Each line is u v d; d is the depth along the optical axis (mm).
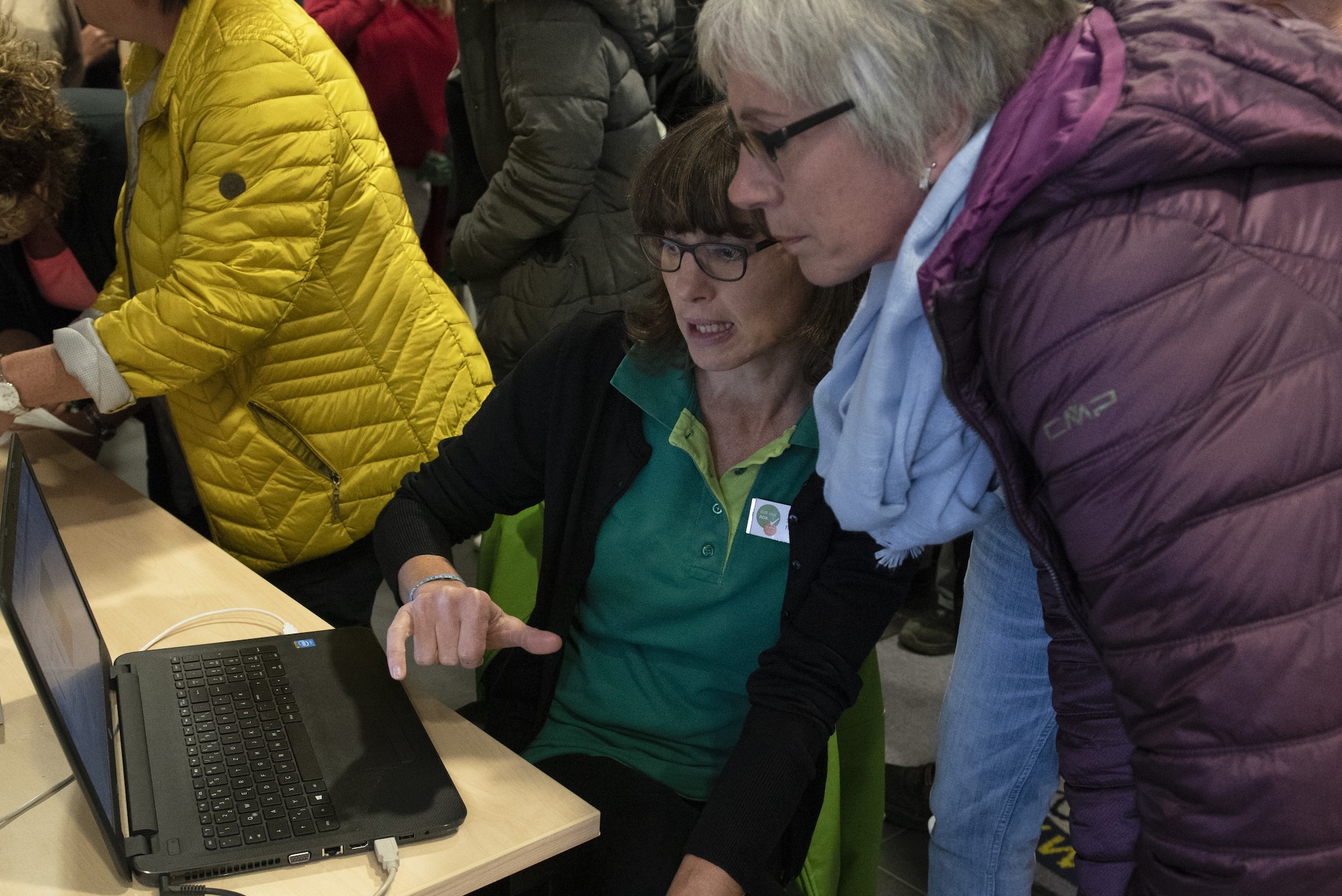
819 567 1214
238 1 1431
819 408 1033
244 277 1438
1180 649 660
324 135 1460
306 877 906
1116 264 659
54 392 1455
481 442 1370
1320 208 672
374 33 2527
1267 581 632
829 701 1159
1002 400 731
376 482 1681
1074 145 656
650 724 1281
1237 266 650
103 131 1827
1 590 800
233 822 935
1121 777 1058
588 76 2080
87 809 976
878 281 939
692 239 1122
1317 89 672
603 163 2246
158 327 1438
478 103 2340
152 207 1556
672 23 2303
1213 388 640
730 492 1237
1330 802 645
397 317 1632
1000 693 1390
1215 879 683
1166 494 646
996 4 728
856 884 1411
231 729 1057
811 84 740
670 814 1185
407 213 1677
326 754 1041
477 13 2238
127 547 1449
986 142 739
